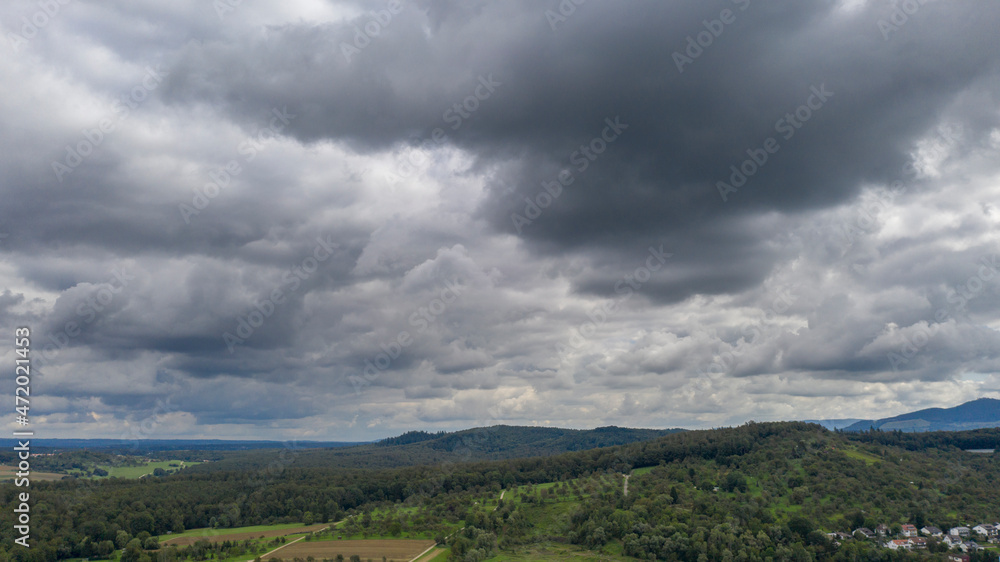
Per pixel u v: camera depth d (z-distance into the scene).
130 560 162.00
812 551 162.88
